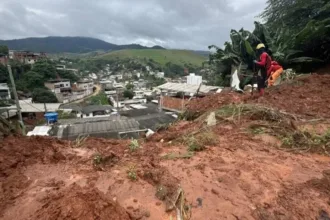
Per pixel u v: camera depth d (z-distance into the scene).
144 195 2.05
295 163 2.77
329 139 3.33
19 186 2.07
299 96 5.64
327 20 11.27
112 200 1.83
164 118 11.74
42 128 9.35
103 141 3.70
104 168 2.54
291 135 3.48
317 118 4.19
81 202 1.65
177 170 2.52
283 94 5.95
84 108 25.86
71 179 2.25
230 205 1.95
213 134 3.62
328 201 2.04
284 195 2.11
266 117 4.21
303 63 13.20
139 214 1.79
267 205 1.97
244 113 4.45
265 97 5.70
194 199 2.02
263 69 5.85
